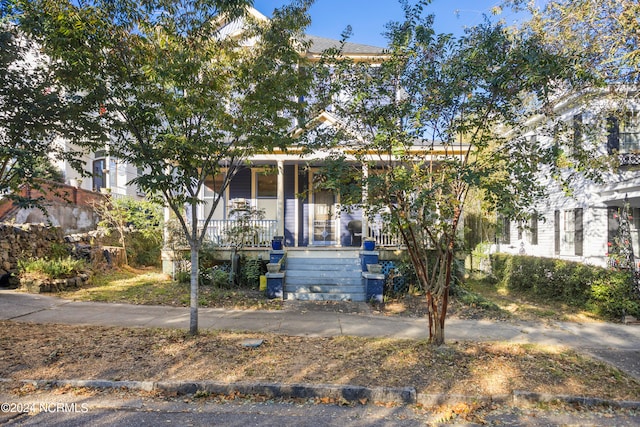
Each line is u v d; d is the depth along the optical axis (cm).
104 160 1836
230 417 394
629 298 821
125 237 1467
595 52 779
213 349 554
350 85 550
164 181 522
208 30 558
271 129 598
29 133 628
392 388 442
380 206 511
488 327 729
